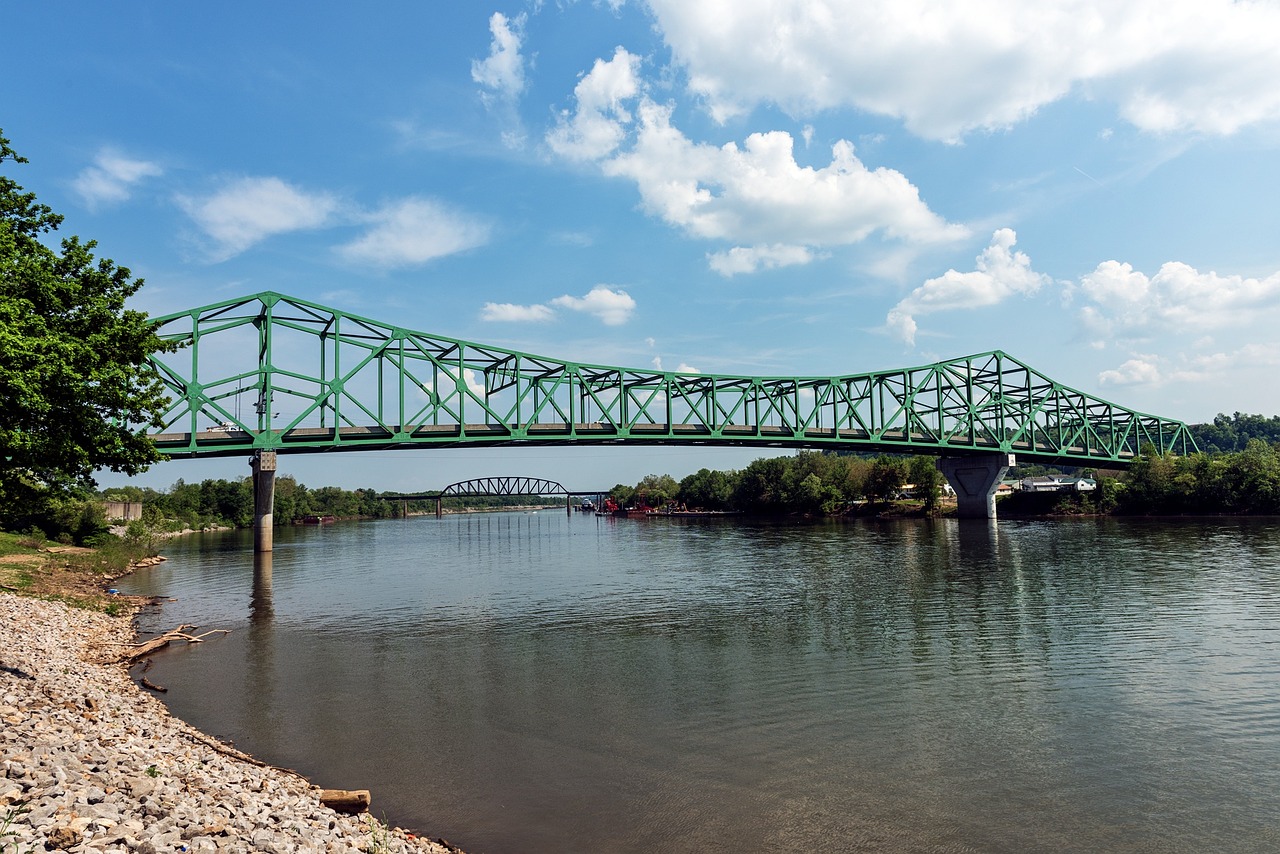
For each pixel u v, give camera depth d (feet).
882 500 542.98
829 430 437.58
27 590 159.33
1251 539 272.92
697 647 119.55
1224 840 54.13
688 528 495.00
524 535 513.45
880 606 155.22
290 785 60.75
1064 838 54.70
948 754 71.15
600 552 321.93
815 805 60.39
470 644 124.88
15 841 33.81
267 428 296.71
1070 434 528.63
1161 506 435.12
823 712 84.23
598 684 97.45
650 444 392.88
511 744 74.74
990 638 121.49
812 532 393.70
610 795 62.44
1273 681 93.09
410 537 495.00
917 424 459.73
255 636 133.90
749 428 418.51
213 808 45.91
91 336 78.43
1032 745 73.26
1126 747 72.33
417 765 69.15
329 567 270.46
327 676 103.24
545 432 361.10
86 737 56.59
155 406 86.38
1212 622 128.47
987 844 53.83
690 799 61.62
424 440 316.40
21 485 88.22
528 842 54.34
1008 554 251.39
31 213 90.07
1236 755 69.87
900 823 57.11
